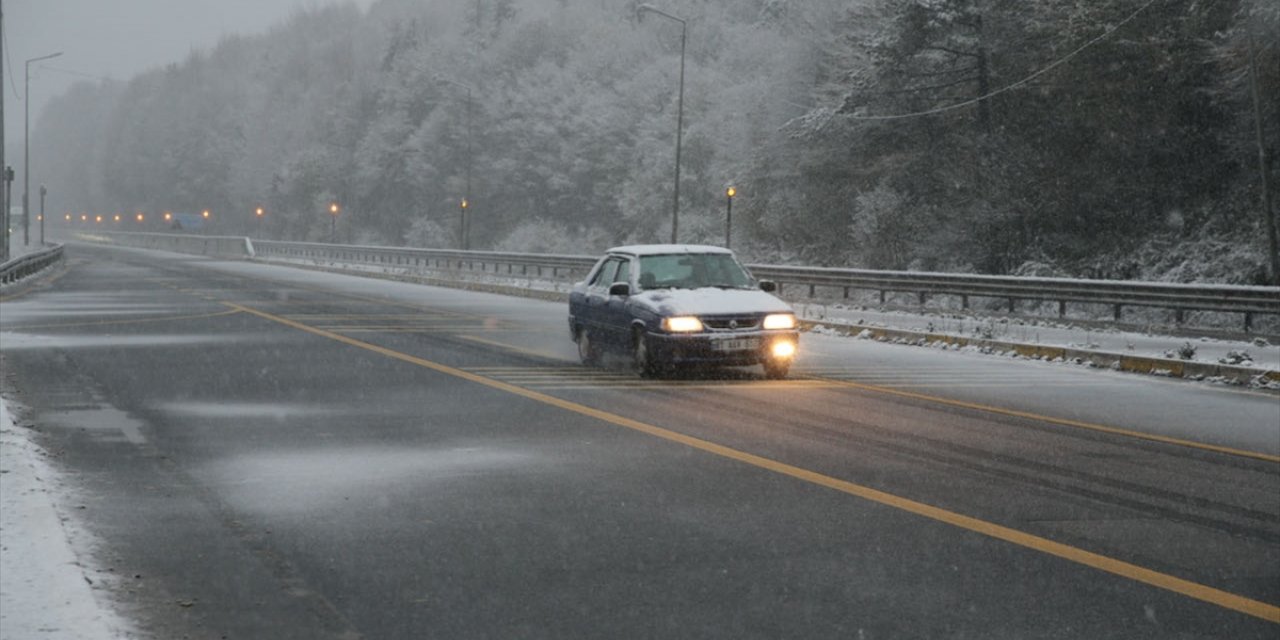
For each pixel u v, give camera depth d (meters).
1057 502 9.63
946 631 6.33
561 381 17.69
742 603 6.83
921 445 12.33
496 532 8.53
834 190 57.72
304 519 8.91
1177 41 43.03
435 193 110.75
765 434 12.95
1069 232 47.84
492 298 42.12
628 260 19.69
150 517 8.94
